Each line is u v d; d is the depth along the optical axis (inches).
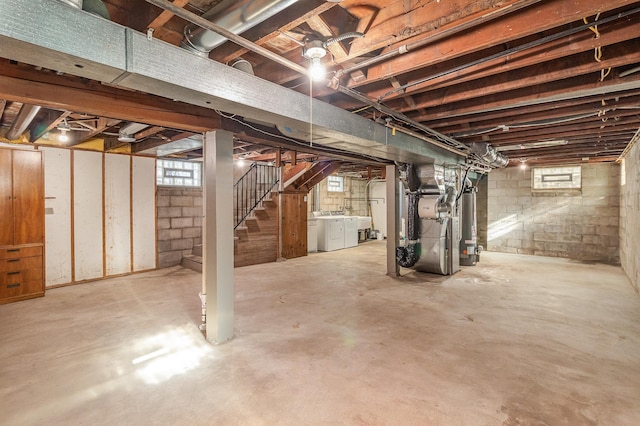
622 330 118.8
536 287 179.2
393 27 68.6
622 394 79.4
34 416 71.5
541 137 169.3
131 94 90.9
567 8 59.7
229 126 114.3
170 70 64.1
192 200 245.8
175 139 161.5
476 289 175.0
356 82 90.8
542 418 70.7
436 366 92.8
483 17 59.2
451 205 204.4
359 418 70.7
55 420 70.2
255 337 112.8
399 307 144.9
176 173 248.7
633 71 83.0
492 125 137.6
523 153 224.1
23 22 46.9
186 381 85.3
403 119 118.5
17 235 152.2
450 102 106.8
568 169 273.0
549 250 281.4
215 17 58.3
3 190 148.1
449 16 61.9
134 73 59.1
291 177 264.1
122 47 57.6
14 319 129.4
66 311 139.1
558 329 119.8
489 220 312.3
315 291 171.2
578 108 117.6
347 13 71.6
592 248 262.5
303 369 91.2
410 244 205.5
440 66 89.9
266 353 100.9
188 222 243.4
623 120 133.7
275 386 82.9
